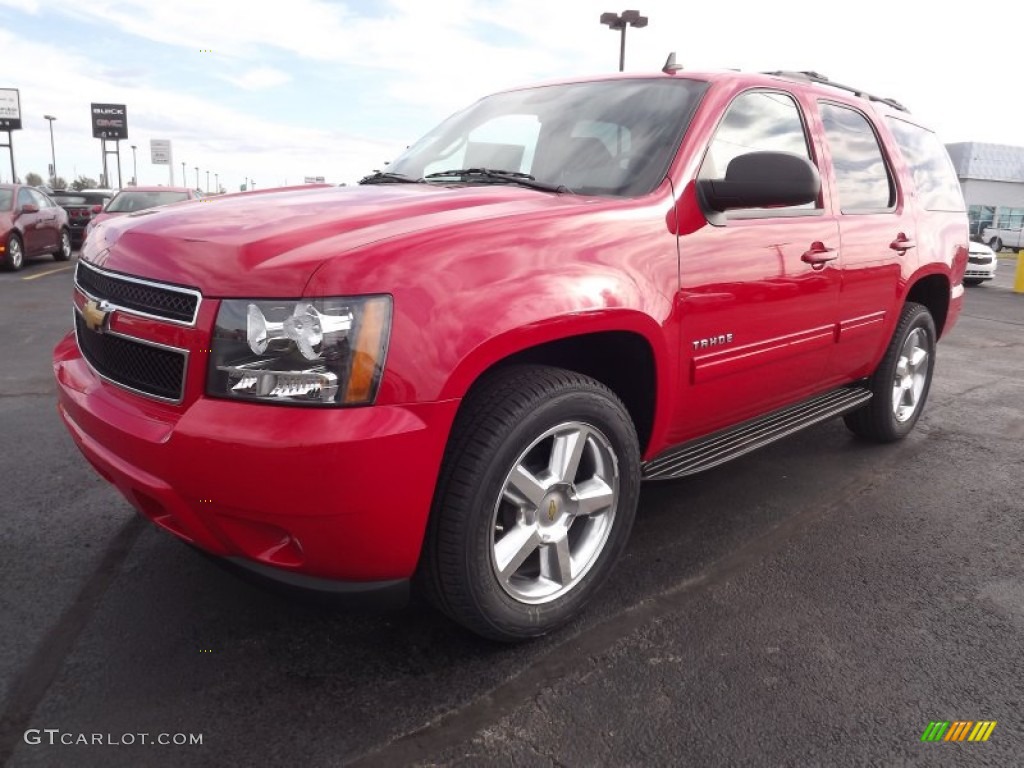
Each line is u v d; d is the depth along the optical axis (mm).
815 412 3680
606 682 2256
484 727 2055
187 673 2264
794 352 3252
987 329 10336
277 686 2213
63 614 2555
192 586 2748
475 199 2490
